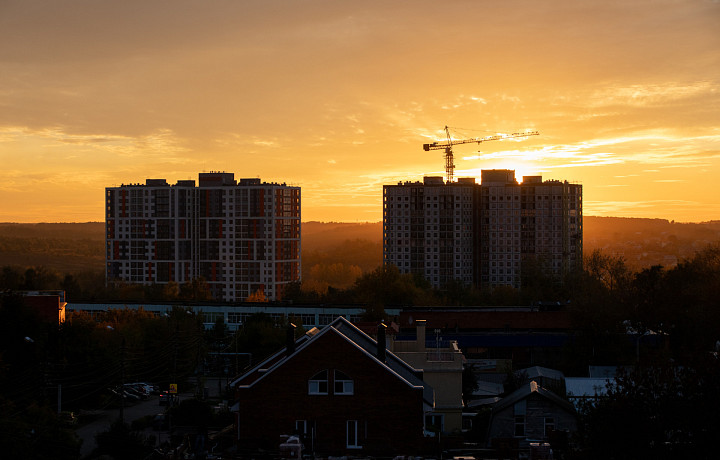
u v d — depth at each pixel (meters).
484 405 77.00
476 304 190.12
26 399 82.75
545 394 61.88
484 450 53.47
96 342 99.50
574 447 45.59
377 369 52.06
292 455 42.06
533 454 42.31
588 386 69.56
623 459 37.59
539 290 189.12
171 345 113.62
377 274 187.50
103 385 95.50
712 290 107.69
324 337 52.38
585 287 154.12
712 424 36.31
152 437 69.75
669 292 113.25
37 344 89.31
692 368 39.28
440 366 69.81
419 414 51.78
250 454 50.84
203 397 99.31
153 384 111.38
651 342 107.12
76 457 61.75
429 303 178.88
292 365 52.34
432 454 51.59
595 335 104.56
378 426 51.84
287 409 52.12
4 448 53.28
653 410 37.94
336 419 51.97
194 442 60.81
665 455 36.84
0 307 91.25
